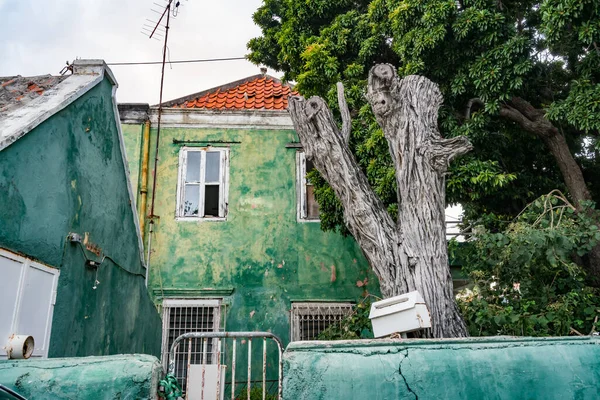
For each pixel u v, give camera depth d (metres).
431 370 3.83
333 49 9.39
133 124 12.17
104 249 7.74
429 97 6.63
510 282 7.19
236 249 11.63
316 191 9.84
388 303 5.08
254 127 12.42
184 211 11.86
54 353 6.04
